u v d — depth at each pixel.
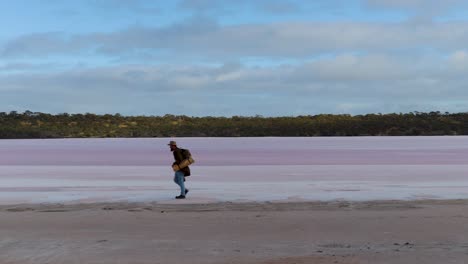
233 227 8.80
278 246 7.48
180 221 9.36
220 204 11.43
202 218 9.65
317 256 6.92
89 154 34.69
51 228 8.84
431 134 98.94
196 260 6.77
